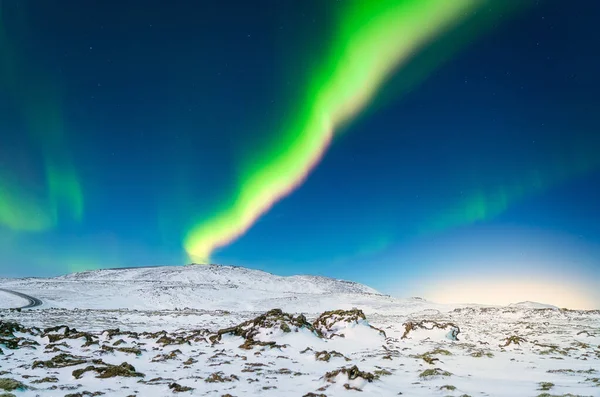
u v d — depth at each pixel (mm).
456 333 26141
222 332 21203
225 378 12070
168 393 10406
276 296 86938
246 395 10250
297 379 12375
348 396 10258
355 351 19234
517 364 16078
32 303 56656
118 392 10438
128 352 16641
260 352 17344
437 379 12539
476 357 17734
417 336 25375
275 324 21375
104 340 19812
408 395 10406
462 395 10367
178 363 15023
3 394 9492
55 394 10117
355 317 24703
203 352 17609
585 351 20156
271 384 11594
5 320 29281
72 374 12297
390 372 13539
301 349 18812
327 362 15703
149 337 21391
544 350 19969
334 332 23562
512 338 22828
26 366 13531
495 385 11836
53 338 19453
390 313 65188
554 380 12758
